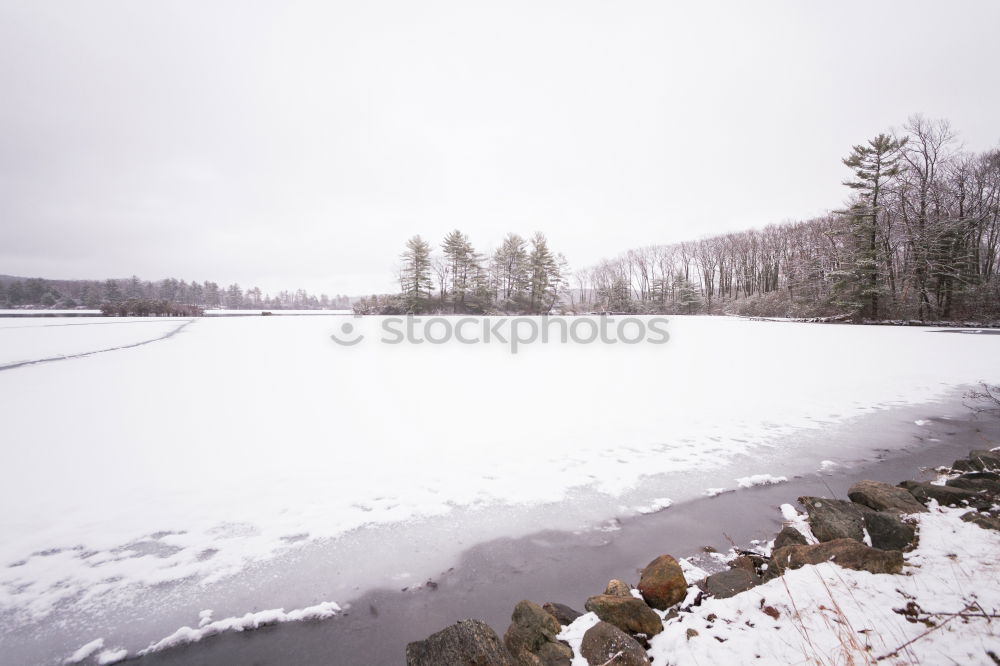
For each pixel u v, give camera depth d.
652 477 4.74
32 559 3.17
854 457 5.32
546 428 6.42
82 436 5.88
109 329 25.73
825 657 1.93
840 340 17.59
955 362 11.62
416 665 2.20
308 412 7.24
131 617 2.69
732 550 3.40
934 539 2.97
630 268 78.94
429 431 6.26
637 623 2.42
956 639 1.91
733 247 59.75
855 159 27.91
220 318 41.06
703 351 15.01
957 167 26.91
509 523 3.82
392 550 3.42
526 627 2.47
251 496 4.21
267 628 2.64
